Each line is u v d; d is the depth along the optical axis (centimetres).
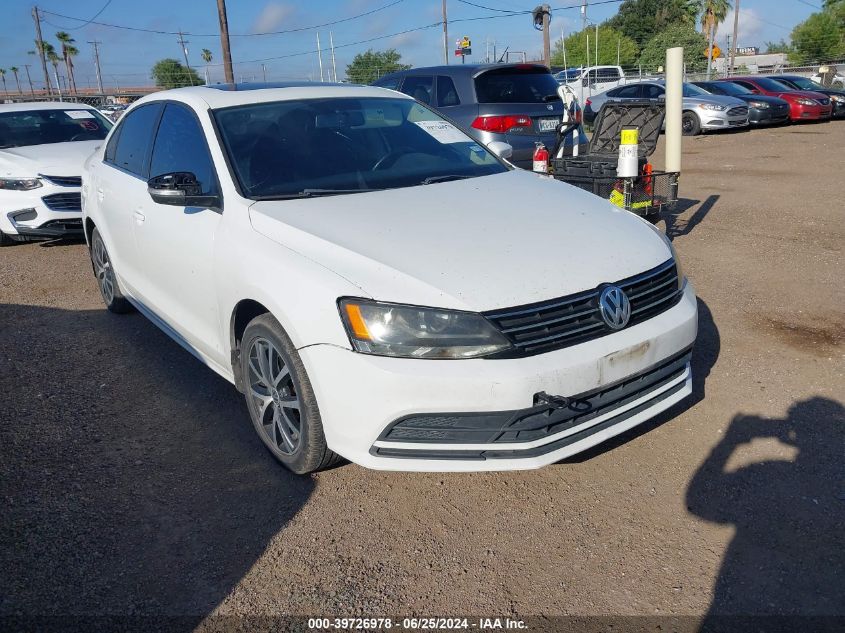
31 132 900
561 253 304
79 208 789
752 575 261
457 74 842
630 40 6012
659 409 318
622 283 302
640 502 305
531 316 277
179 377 446
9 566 275
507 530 292
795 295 543
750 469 324
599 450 347
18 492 325
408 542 286
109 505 314
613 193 612
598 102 2106
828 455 332
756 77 2319
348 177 379
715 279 591
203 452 357
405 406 269
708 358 441
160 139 442
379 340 272
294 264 300
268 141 386
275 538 291
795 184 1020
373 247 300
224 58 2412
